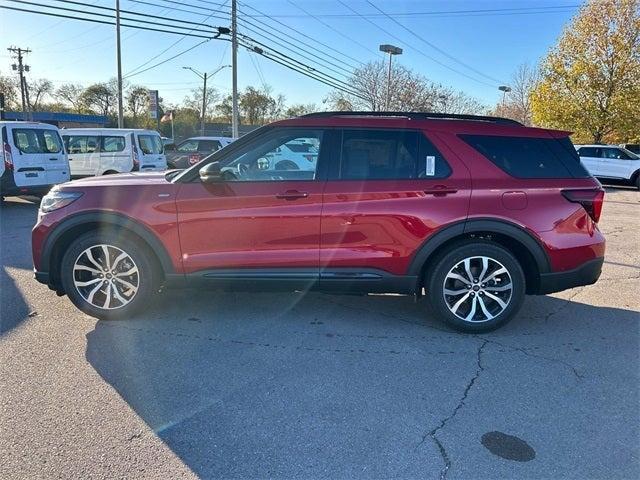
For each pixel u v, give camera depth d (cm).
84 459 250
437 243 401
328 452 260
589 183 412
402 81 4203
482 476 244
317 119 411
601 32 2542
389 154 406
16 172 1054
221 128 6744
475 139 409
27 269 591
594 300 520
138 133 1369
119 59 2419
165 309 460
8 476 236
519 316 465
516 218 398
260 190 399
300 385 328
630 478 245
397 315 458
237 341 395
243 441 268
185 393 315
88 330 409
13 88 6675
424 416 294
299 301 490
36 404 298
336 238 401
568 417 296
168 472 242
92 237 414
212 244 406
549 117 2770
